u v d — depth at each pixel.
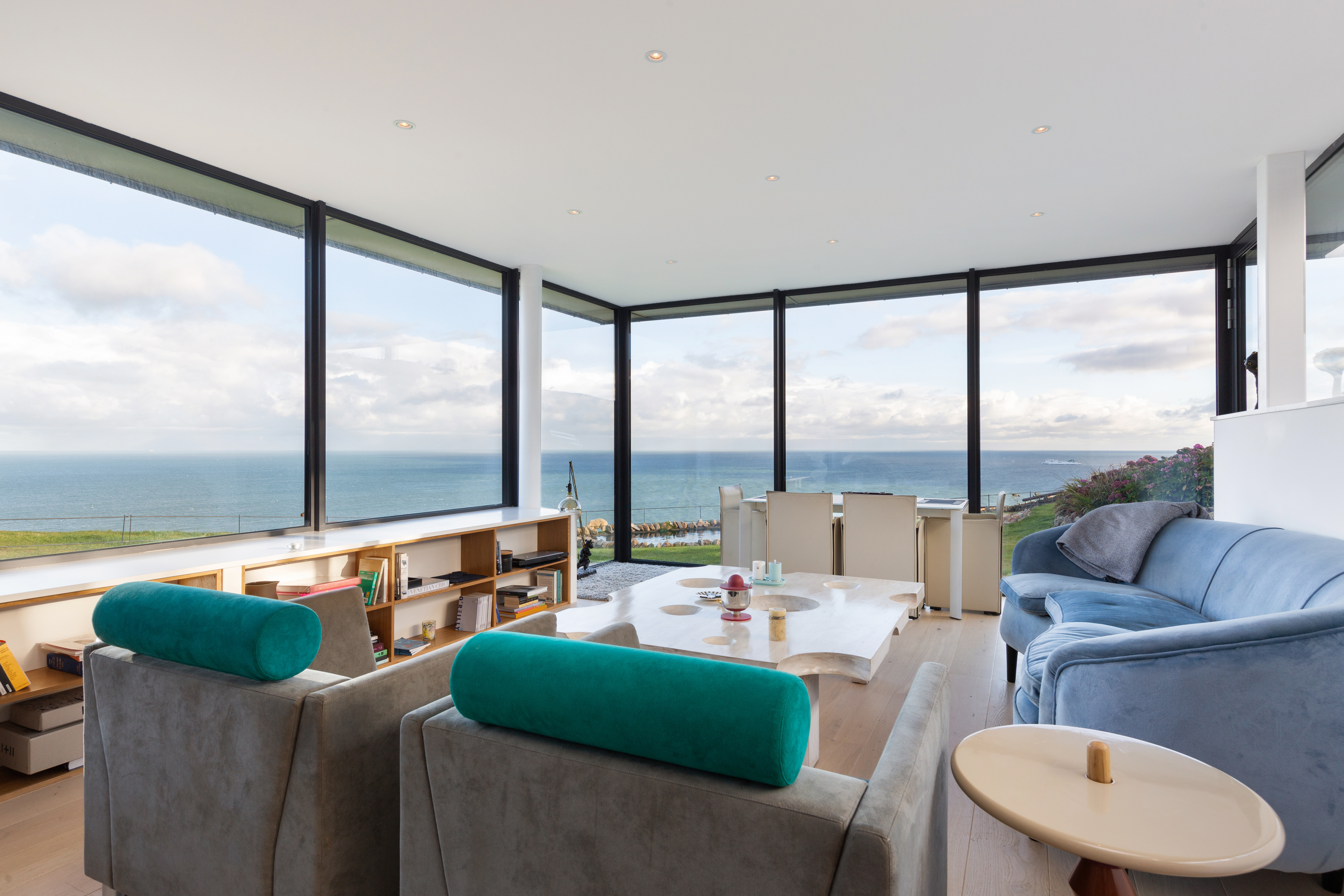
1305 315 3.46
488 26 2.44
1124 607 2.91
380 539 3.74
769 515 5.45
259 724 1.48
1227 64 2.69
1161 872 1.03
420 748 1.30
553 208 4.25
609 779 1.11
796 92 2.91
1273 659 1.79
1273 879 1.97
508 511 5.21
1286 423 2.97
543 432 6.21
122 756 1.69
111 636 1.71
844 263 5.43
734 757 1.03
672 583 3.73
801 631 2.69
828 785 1.06
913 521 5.06
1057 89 2.88
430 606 4.34
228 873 1.54
